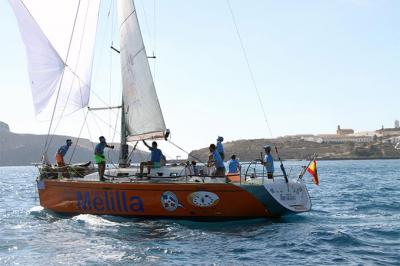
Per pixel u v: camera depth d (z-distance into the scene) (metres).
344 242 15.01
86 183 19.88
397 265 12.29
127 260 12.98
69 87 22.92
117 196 19.03
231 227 17.48
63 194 21.02
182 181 18.88
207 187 17.91
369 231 17.00
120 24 22.23
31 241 15.85
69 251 14.20
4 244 15.48
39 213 23.38
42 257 13.55
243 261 12.84
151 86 21.00
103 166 19.97
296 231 16.72
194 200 18.00
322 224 18.69
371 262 12.61
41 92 22.84
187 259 13.05
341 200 29.73
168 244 14.88
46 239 16.11
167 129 20.58
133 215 18.89
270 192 17.80
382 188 40.69
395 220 19.77
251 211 17.94
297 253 13.70
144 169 20.25
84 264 12.65
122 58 22.28
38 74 22.73
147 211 18.61
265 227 17.45
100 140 20.16
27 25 22.50
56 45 22.64
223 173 19.25
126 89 22.11
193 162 20.73
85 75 23.00
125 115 22.09
